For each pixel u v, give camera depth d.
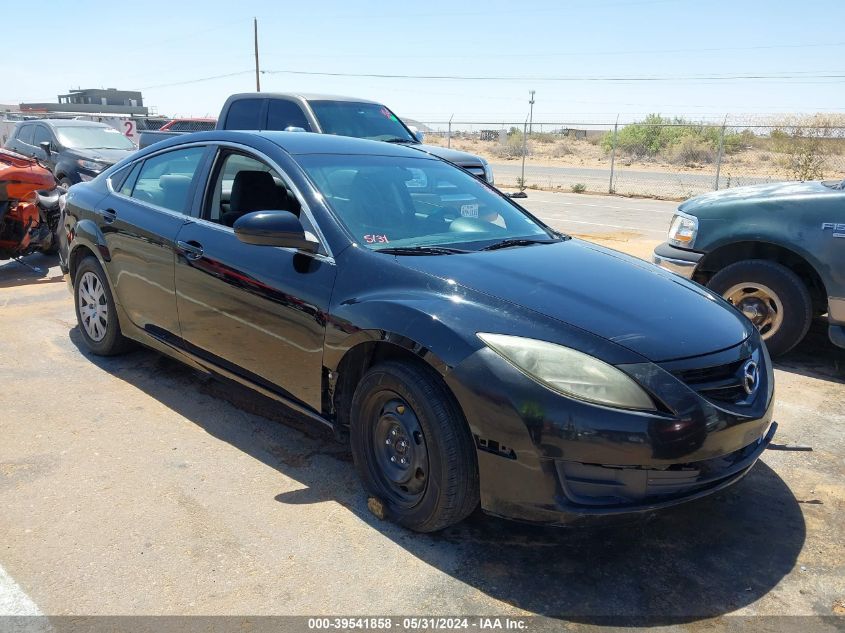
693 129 37.72
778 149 30.97
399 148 4.36
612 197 19.86
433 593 2.64
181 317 4.07
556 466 2.58
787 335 5.24
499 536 3.02
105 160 13.03
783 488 3.51
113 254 4.56
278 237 3.20
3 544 2.85
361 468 3.15
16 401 4.28
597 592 2.67
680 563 2.87
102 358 5.05
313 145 3.93
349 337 3.05
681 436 2.58
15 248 7.76
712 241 5.45
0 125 27.05
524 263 3.28
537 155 43.47
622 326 2.77
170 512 3.12
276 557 2.82
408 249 3.31
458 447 2.72
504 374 2.60
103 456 3.62
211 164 4.06
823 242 4.93
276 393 3.57
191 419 4.09
